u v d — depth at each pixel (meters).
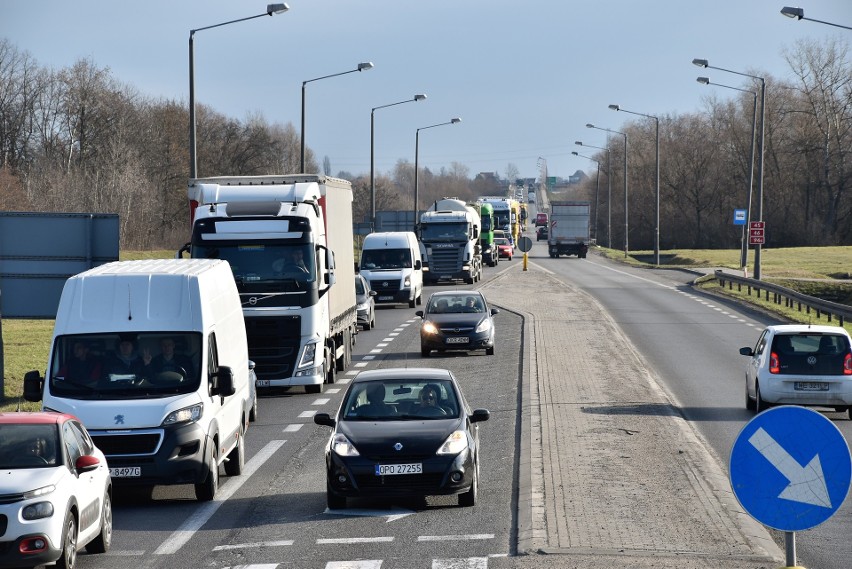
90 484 24.72
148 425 30.70
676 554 23.31
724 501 28.72
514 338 77.00
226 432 33.88
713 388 54.66
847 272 167.25
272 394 54.25
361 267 111.00
